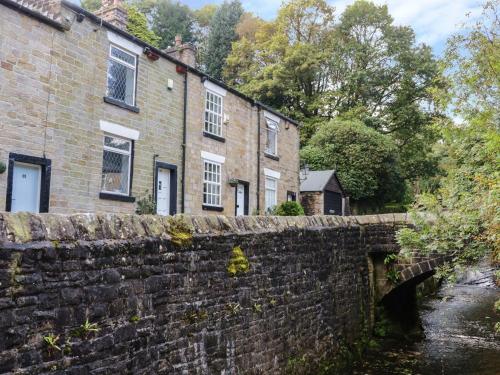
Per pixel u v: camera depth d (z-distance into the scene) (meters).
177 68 15.06
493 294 23.80
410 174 37.00
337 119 33.84
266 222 9.05
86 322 4.96
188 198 15.27
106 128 12.41
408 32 38.25
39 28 10.73
